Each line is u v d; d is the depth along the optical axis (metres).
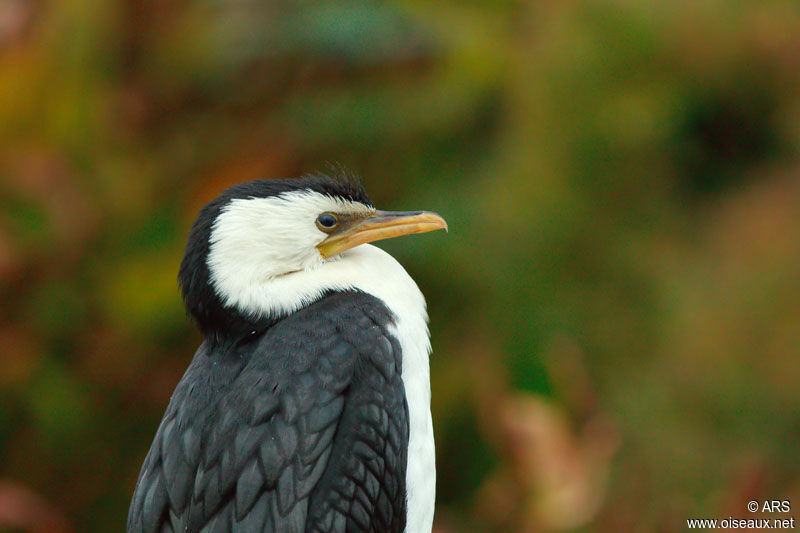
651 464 10.20
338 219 7.29
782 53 11.23
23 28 11.86
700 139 11.66
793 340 10.35
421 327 7.20
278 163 11.58
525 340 10.88
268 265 6.98
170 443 6.51
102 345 11.24
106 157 11.68
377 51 11.84
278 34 11.91
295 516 6.15
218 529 6.14
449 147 11.55
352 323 6.74
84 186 11.46
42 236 11.23
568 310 10.95
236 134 11.88
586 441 10.34
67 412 11.11
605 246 11.12
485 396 10.77
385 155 11.56
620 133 11.21
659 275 10.98
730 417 10.30
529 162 11.27
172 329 11.24
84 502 11.23
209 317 6.88
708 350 10.52
